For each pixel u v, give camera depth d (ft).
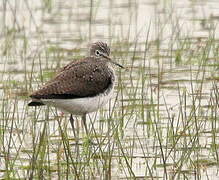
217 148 56.34
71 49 85.61
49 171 51.70
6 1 101.40
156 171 52.65
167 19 92.73
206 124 61.77
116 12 98.63
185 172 52.16
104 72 59.41
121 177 51.75
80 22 95.76
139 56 81.97
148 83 73.20
